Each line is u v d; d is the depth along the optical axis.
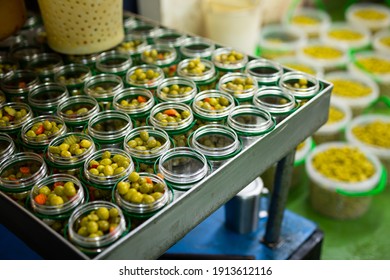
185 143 1.40
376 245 2.35
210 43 1.89
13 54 1.83
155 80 1.64
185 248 1.92
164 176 1.24
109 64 1.79
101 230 1.11
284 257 1.88
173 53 1.80
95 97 1.58
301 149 2.51
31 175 1.25
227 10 2.61
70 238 1.09
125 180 1.23
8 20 1.71
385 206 2.57
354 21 3.81
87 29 1.72
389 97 3.17
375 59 3.32
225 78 1.64
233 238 1.97
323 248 2.33
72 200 1.17
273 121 1.44
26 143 1.38
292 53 3.32
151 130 1.40
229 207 1.93
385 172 2.52
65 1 1.63
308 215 2.51
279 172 1.74
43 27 2.03
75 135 1.39
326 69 3.19
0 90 1.64
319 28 3.64
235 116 1.47
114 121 1.47
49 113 1.54
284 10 3.75
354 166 2.42
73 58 1.81
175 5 2.60
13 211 1.20
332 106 2.84
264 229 2.02
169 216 1.15
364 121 2.79
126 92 1.58
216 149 1.30
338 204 2.39
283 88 1.58
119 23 1.81
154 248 1.16
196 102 1.51
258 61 1.74
